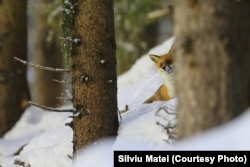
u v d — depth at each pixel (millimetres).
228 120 7336
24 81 18641
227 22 7352
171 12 7945
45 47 27047
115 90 11219
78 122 11062
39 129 16859
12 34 18234
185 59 7586
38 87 27422
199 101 7473
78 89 11031
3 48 18172
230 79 7336
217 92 7371
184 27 7578
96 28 10914
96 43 10922
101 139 10906
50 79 27234
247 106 7551
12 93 18312
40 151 12438
